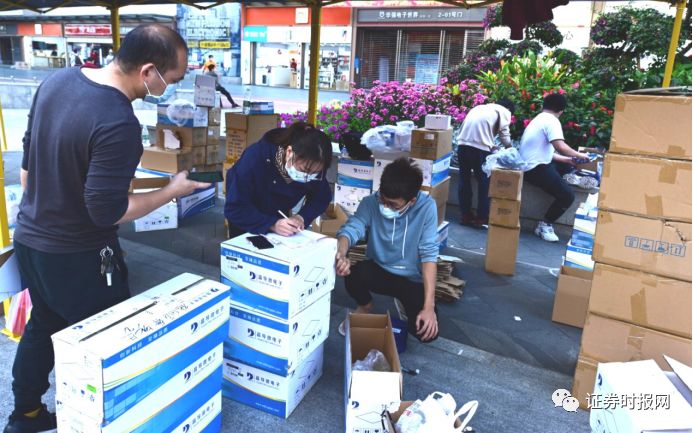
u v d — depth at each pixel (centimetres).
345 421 215
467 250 469
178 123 522
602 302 225
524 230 541
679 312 211
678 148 199
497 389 254
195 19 2262
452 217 575
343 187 466
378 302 349
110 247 187
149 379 167
